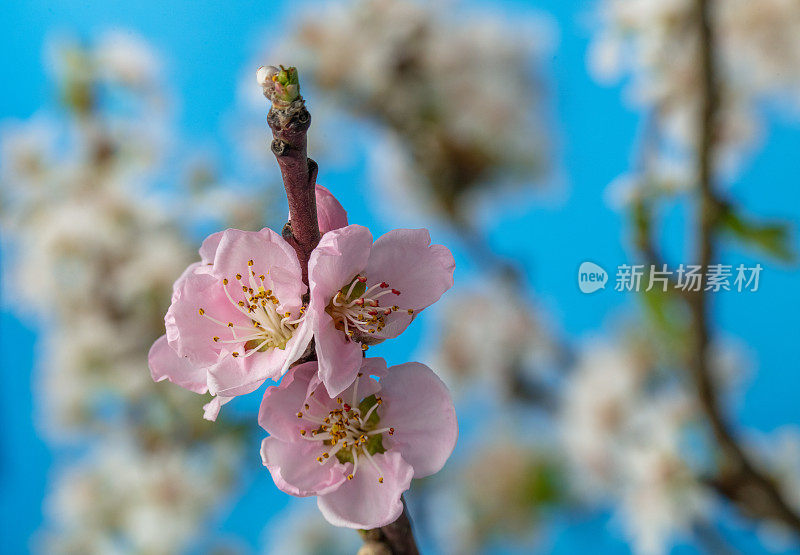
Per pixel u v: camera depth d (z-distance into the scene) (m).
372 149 0.83
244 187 0.88
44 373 0.91
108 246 0.84
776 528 0.76
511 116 0.80
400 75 0.78
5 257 0.88
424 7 0.78
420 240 0.48
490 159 0.82
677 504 0.78
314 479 0.48
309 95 0.79
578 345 0.89
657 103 0.74
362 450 0.48
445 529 0.91
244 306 0.48
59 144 0.87
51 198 0.86
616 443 0.81
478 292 0.89
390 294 0.48
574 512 0.87
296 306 0.48
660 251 0.70
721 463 0.76
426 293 0.48
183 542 0.91
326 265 0.47
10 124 0.89
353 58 0.77
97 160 0.87
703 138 0.65
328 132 0.82
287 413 0.48
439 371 0.91
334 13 0.78
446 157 0.82
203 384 0.48
